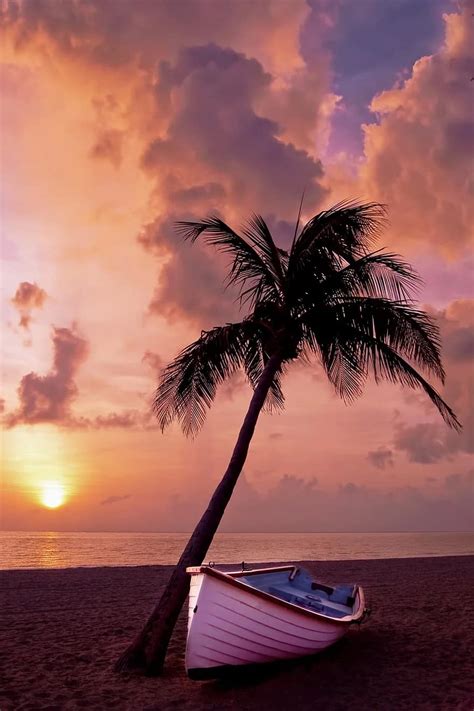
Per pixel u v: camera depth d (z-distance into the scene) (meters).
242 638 8.08
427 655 9.64
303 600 10.75
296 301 10.91
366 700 7.37
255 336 11.38
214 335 10.40
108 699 7.50
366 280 10.87
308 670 8.69
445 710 6.91
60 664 9.20
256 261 11.03
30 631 11.85
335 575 23.92
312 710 7.04
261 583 11.70
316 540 146.38
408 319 10.52
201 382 10.90
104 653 9.95
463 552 69.88
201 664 7.81
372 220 10.89
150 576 23.45
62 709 7.11
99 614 14.05
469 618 13.22
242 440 9.70
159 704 7.31
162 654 8.70
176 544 99.31
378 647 10.24
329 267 10.64
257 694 7.68
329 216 10.48
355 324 10.81
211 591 7.80
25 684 8.12
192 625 7.70
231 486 9.44
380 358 10.93
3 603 15.77
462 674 8.49
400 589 18.83
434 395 10.84
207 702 7.39
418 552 70.19
